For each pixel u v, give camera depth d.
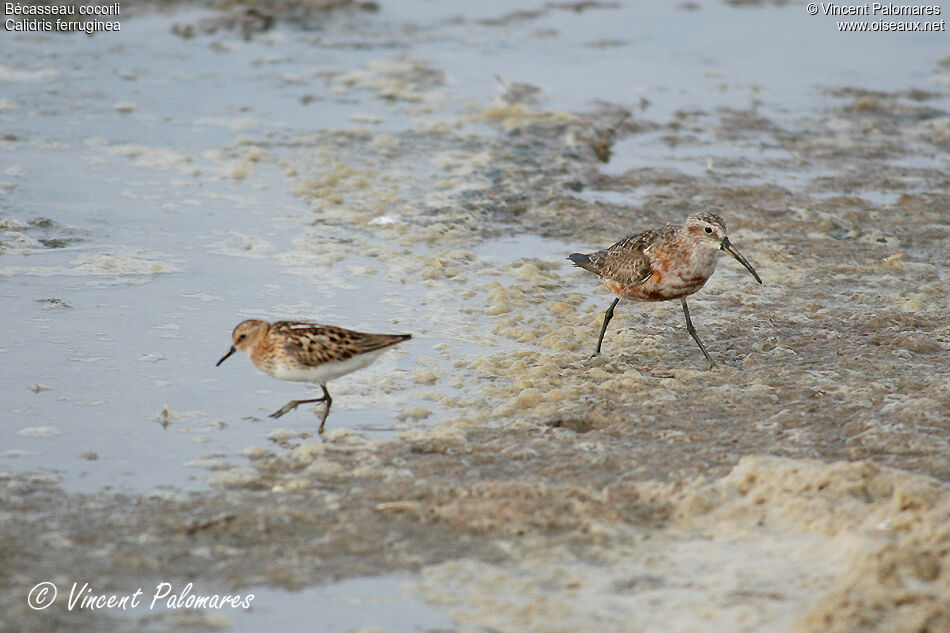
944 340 14.23
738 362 13.81
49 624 7.92
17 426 11.43
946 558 8.19
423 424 11.98
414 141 22.64
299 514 9.69
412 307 15.36
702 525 9.49
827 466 9.92
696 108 25.27
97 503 9.89
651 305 15.84
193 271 16.11
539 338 14.58
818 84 27.08
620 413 12.16
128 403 12.14
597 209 19.44
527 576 8.66
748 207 19.66
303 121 23.61
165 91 25.16
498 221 18.98
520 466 10.87
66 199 18.62
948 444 11.10
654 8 33.69
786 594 8.26
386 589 8.48
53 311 14.45
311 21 30.97
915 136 23.72
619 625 7.93
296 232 17.92
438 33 30.78
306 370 11.61
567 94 25.91
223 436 11.52
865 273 16.95
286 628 7.95
